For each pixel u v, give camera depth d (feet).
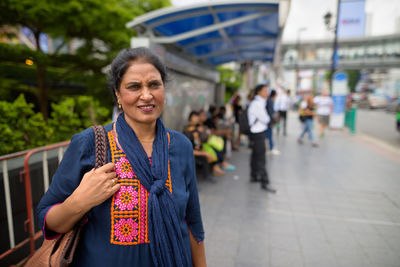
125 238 2.92
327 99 32.42
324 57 164.14
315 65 152.56
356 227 10.91
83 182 2.68
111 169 2.82
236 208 12.55
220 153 17.28
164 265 2.99
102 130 3.11
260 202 13.26
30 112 12.40
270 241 9.83
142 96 2.96
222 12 13.21
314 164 20.49
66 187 2.93
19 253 8.10
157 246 2.94
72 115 14.67
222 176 17.22
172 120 17.10
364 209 12.60
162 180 3.10
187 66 19.29
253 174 16.02
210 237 10.06
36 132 12.36
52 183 2.99
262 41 19.88
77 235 2.91
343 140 31.01
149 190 3.01
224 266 8.41
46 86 26.81
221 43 19.26
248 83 43.83
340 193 14.57
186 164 3.56
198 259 4.01
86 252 2.93
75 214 2.67
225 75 72.18
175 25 14.84
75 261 2.99
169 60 15.62
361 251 9.25
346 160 21.74
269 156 22.98
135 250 2.94
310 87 186.91
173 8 12.17
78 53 25.58
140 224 2.97
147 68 3.00
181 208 3.29
